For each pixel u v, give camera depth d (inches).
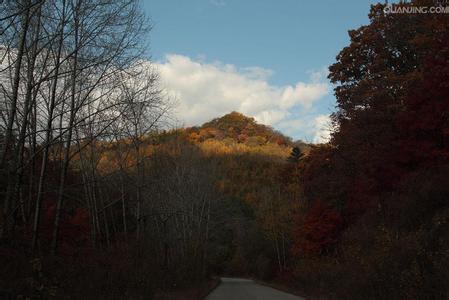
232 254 3614.7
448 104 828.6
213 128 5201.8
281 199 2294.5
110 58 580.1
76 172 838.5
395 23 1226.0
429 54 957.8
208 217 1813.5
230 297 1111.6
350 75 1376.7
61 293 438.3
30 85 510.3
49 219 761.0
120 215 1119.6
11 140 512.4
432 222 661.3
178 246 1403.8
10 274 400.2
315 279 1219.9
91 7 561.3
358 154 1107.3
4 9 461.1
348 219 1350.9
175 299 820.0
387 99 1125.1
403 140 921.5
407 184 847.1
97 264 574.9
